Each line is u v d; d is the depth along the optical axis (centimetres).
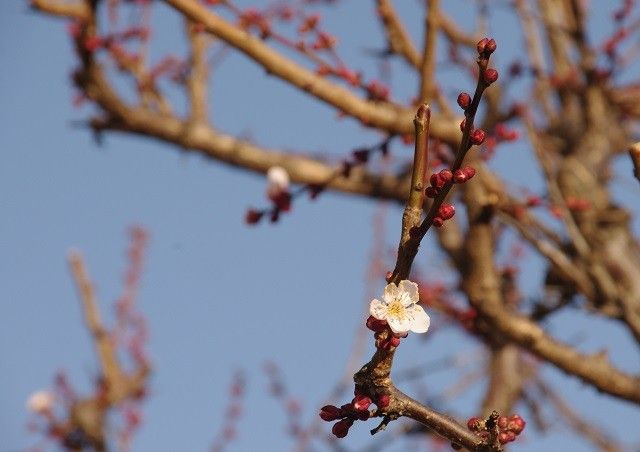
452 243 804
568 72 906
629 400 673
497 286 697
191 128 901
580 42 888
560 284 761
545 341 682
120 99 895
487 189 698
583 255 681
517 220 720
